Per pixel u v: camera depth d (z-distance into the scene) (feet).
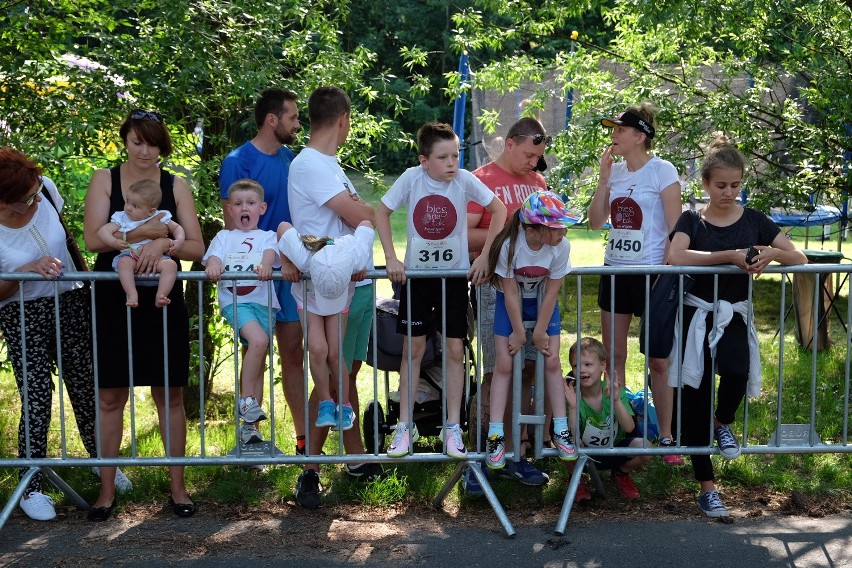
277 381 20.36
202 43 20.40
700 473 15.35
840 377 24.77
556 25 30.60
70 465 14.74
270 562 13.56
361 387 24.59
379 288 39.63
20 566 13.39
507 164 16.53
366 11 93.81
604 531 14.71
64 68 20.22
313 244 14.19
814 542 14.19
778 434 15.44
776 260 14.71
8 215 14.67
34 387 15.29
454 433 15.12
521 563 13.52
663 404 16.71
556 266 14.28
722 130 23.79
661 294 14.89
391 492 16.12
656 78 25.98
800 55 24.82
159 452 18.70
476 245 16.03
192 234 15.15
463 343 15.37
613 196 16.76
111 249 14.51
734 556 13.70
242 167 15.99
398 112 24.06
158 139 14.61
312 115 15.34
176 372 14.88
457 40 30.58
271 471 17.22
